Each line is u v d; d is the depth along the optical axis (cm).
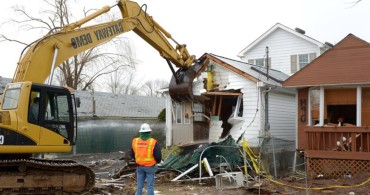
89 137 2517
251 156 1362
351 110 1736
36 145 952
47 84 991
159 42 1406
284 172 1505
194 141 1789
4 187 957
